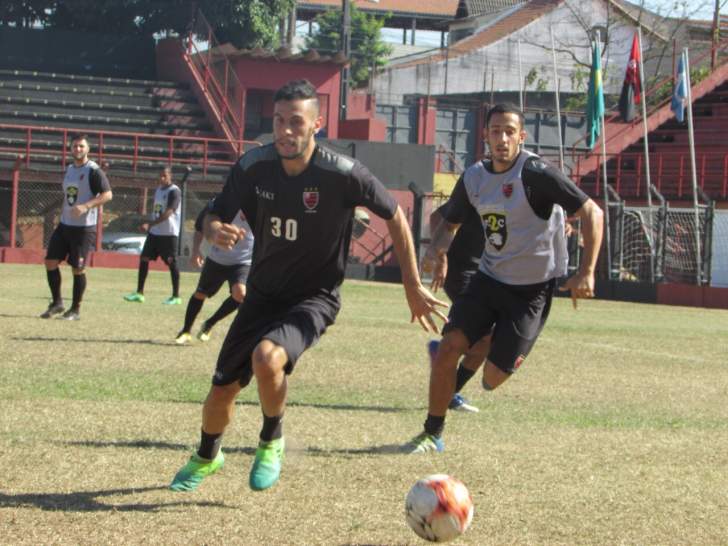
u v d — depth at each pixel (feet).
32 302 103.65
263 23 260.21
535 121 296.10
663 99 268.41
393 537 29.81
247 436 43.29
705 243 169.99
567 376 69.10
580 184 227.40
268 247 33.50
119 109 230.48
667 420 52.80
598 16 348.59
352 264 197.36
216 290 75.25
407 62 364.17
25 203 185.47
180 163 213.25
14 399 49.16
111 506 31.73
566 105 318.65
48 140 218.38
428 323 34.73
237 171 33.50
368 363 70.64
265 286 33.96
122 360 65.36
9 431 41.73
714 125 235.20
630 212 181.57
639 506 34.58
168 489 34.06
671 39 308.81
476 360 51.88
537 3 365.20
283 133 31.76
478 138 301.02
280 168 32.83
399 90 346.95
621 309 148.25
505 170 41.65
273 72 243.81
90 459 37.63
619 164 212.23
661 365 78.02
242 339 33.47
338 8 430.61
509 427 48.65
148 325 87.10
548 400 58.18
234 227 32.81
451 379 41.42
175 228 109.70
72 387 53.62
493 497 34.88
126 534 28.99
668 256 176.96
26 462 36.70
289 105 31.78
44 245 186.09
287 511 32.07
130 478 35.24
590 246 40.06
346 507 32.76
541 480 37.70
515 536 30.48
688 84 178.09
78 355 66.54
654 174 225.35
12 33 251.19
